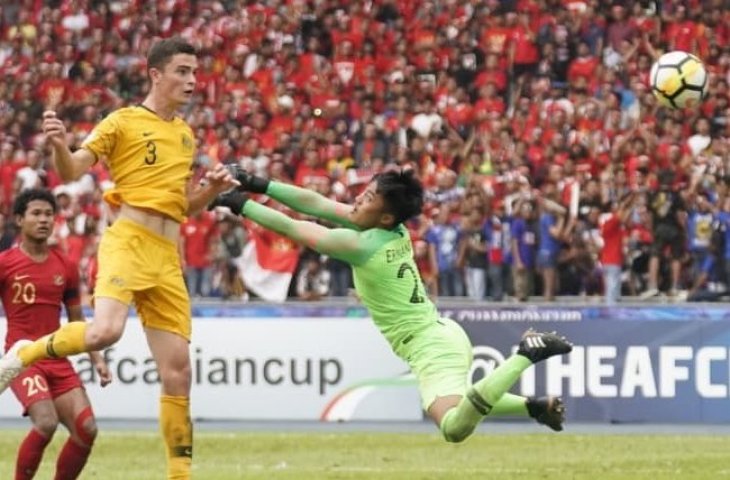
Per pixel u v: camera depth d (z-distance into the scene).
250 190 28.16
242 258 61.78
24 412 31.83
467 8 76.69
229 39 78.94
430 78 74.62
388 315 27.64
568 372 51.84
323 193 65.69
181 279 28.44
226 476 38.69
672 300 59.78
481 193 62.28
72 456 31.53
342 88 75.19
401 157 67.56
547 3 76.12
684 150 66.62
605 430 49.94
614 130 68.56
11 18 83.31
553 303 52.72
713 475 38.59
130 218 27.81
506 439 47.34
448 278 62.19
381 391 52.50
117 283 27.48
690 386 51.41
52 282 32.44
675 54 46.53
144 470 40.62
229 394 53.00
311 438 47.66
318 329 52.75
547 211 61.94
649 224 61.94
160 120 28.09
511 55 74.69
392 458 42.94
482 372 52.34
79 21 81.50
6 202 68.00
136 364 52.91
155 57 28.06
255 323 53.00
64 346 27.45
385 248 27.45
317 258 61.69
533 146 68.00
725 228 61.75
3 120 76.62
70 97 77.81
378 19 77.88
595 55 74.56
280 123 72.81
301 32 78.62
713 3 75.69
